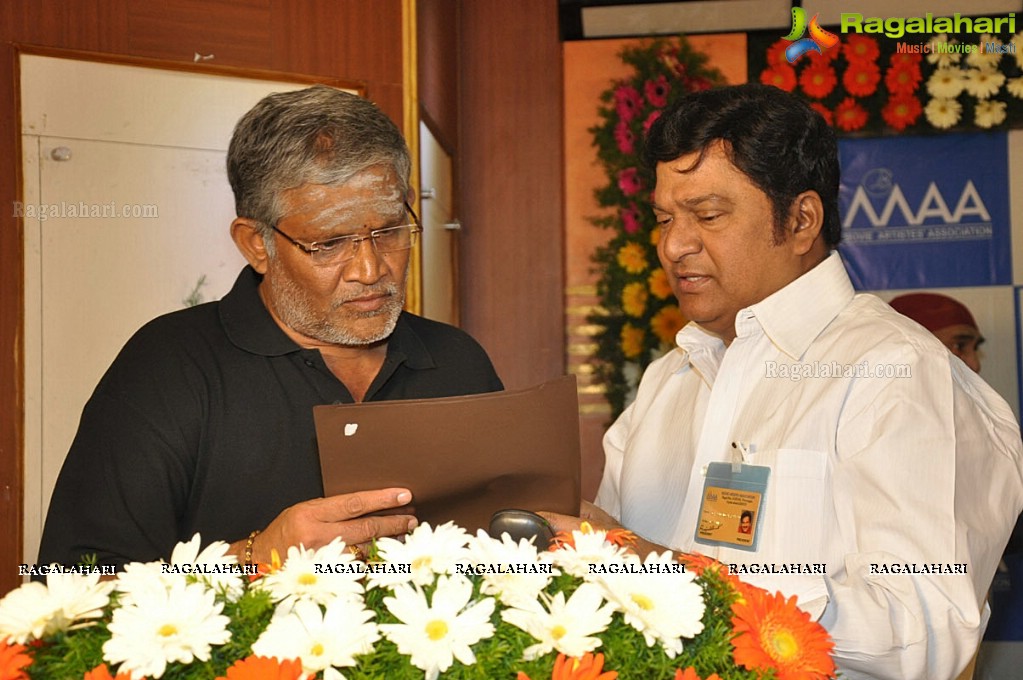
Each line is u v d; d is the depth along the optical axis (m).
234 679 0.81
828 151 1.55
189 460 1.57
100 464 1.52
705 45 4.96
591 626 0.86
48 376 2.57
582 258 4.96
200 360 1.63
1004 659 4.49
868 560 1.33
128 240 2.70
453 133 4.79
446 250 4.56
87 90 2.65
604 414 4.85
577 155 4.99
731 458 1.56
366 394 1.72
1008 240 4.87
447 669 0.84
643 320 4.85
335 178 1.52
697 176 1.50
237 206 1.63
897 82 4.84
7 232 2.53
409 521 1.36
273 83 2.96
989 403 1.54
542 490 1.41
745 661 0.88
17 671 0.82
